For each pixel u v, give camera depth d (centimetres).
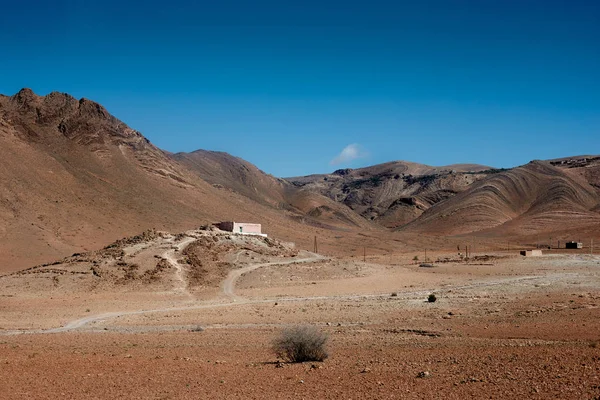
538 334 4400
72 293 9238
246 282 9975
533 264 13600
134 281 9756
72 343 5009
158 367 3494
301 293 9206
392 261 16075
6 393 2806
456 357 3388
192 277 10081
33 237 15338
